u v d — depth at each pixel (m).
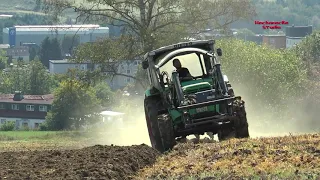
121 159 35.94
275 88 144.62
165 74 46.53
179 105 44.00
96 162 35.06
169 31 129.50
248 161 32.88
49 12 130.75
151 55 47.31
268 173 29.73
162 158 37.94
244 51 144.50
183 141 45.25
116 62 131.50
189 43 47.47
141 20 129.75
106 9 130.00
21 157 38.59
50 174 32.06
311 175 28.70
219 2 129.88
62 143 89.06
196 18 128.75
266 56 147.62
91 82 131.50
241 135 44.59
